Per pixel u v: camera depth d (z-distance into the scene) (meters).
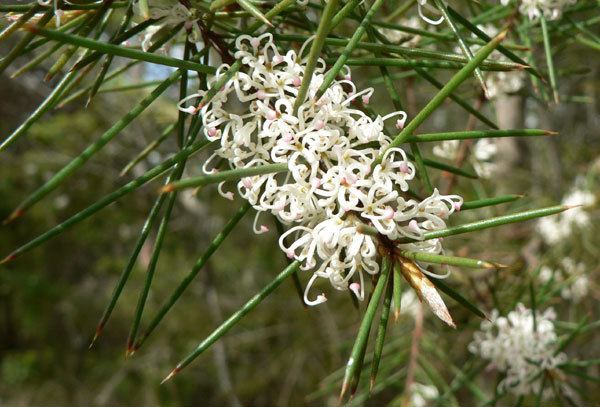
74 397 0.79
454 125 0.59
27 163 0.67
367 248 0.12
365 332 0.11
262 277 0.75
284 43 0.16
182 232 0.74
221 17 0.14
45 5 0.13
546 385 0.23
